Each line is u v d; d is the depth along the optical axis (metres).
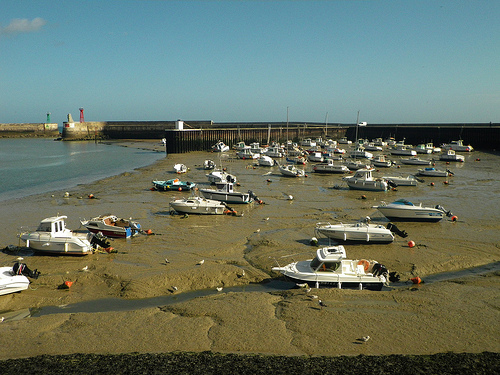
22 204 35.62
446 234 26.05
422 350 13.23
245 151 77.31
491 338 13.82
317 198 38.47
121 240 25.06
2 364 12.57
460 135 96.62
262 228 27.81
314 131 130.38
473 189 42.84
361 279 17.98
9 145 128.12
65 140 147.88
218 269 19.78
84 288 18.38
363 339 13.69
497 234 26.00
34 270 18.88
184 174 54.66
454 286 17.95
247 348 13.46
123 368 12.29
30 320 15.31
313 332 14.29
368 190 42.56
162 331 14.52
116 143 132.12
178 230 27.28
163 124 156.12
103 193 40.84
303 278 18.16
